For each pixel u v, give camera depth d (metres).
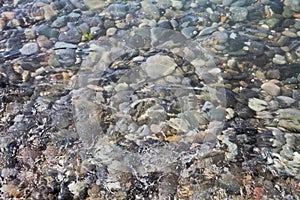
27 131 1.02
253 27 1.22
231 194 0.91
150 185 0.94
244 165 0.95
